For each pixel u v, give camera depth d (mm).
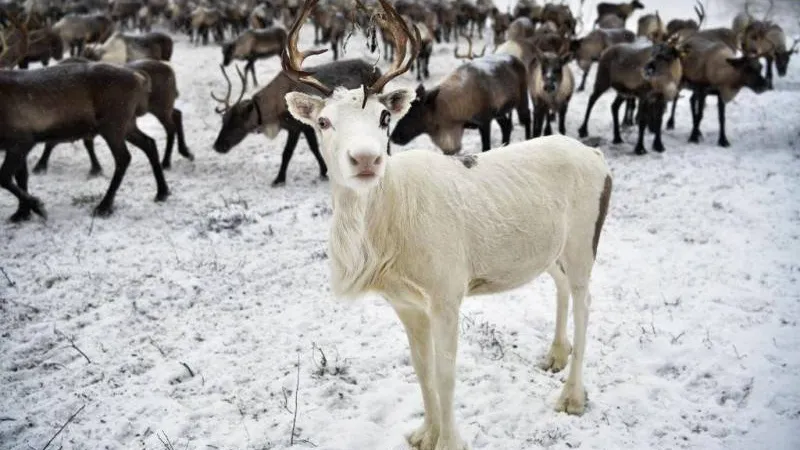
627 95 11438
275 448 4031
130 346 5309
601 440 3971
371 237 3391
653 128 12539
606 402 4336
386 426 4238
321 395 4531
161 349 5230
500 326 5375
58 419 4406
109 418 4387
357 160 2961
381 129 3260
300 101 3439
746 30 17594
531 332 5266
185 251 7191
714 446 3885
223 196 9250
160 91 10406
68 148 11984
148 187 9727
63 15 23719
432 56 20422
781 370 4551
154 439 4156
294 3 25984
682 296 5777
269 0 27469
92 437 4215
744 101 14906
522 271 3900
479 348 5043
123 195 9305
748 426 4039
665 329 5215
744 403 4273
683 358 4793
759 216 7746
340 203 3332
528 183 3822
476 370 4746
